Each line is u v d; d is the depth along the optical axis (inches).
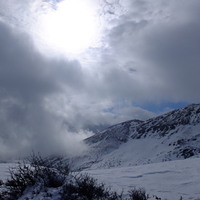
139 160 4365.2
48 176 235.3
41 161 265.0
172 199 233.9
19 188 237.3
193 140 4288.9
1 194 233.9
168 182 316.8
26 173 247.9
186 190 269.4
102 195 225.0
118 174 382.3
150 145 5260.8
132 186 288.7
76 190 214.1
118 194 243.8
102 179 327.9
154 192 261.1
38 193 211.6
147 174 381.1
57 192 206.7
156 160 3789.4
